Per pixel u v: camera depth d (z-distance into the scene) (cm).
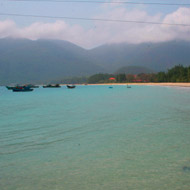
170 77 19850
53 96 6919
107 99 5056
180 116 2373
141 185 837
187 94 6016
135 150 1236
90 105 3753
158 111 2789
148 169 977
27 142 1445
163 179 882
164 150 1226
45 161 1093
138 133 1638
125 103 3972
